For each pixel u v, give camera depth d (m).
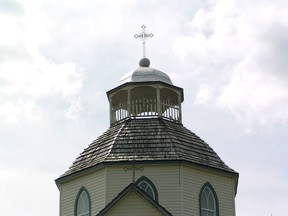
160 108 41.19
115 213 34.34
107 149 38.34
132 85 41.56
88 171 37.88
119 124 41.19
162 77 42.34
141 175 36.88
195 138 40.34
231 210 38.25
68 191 38.91
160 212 34.09
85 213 37.53
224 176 38.81
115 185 36.78
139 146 38.09
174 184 36.66
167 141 38.34
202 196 37.44
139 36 44.75
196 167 37.59
